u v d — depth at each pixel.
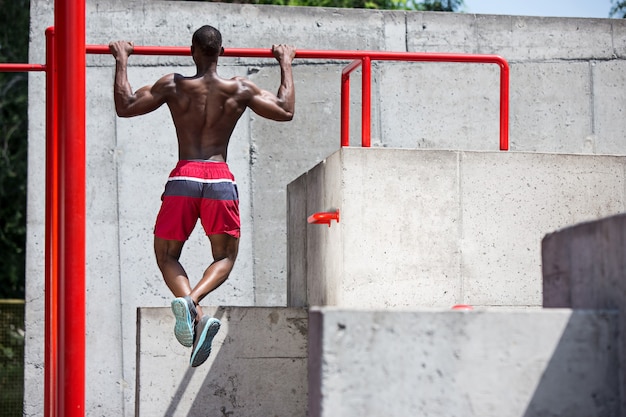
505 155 7.23
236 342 7.45
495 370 4.40
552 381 4.41
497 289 7.12
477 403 4.38
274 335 7.48
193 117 6.88
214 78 6.93
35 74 10.02
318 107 10.46
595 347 4.43
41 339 9.81
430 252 7.07
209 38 6.95
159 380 7.34
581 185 7.29
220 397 7.39
